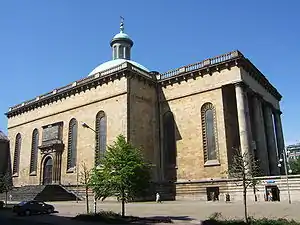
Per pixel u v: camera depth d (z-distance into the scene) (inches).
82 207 1521.9
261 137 1968.5
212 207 1310.3
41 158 2396.7
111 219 989.8
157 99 2139.5
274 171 2116.1
